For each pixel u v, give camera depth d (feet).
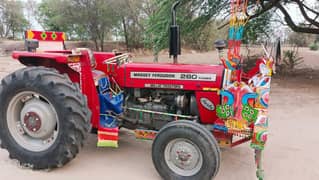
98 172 10.67
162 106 11.27
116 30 80.64
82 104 10.27
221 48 10.23
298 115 17.87
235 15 9.53
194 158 9.47
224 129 10.12
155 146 9.81
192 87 10.61
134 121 11.62
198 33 38.06
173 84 10.85
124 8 76.69
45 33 12.57
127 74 11.47
